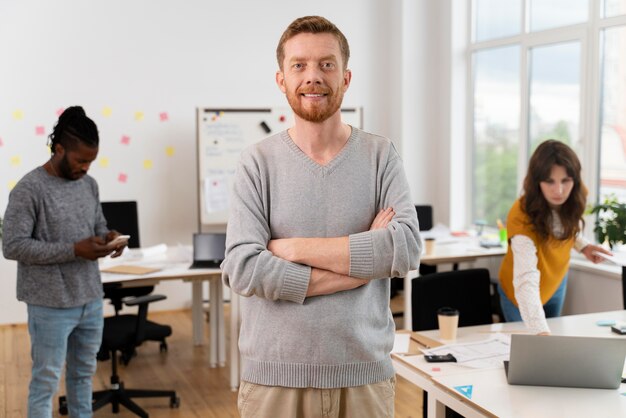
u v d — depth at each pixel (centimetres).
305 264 154
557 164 271
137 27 588
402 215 161
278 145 164
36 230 275
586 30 513
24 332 548
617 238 440
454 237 571
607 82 504
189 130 610
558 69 547
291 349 153
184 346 511
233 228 161
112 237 300
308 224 158
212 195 596
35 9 557
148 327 390
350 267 153
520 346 206
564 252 292
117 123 589
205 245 433
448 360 235
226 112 596
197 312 511
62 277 278
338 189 159
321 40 153
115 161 591
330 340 153
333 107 156
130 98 591
